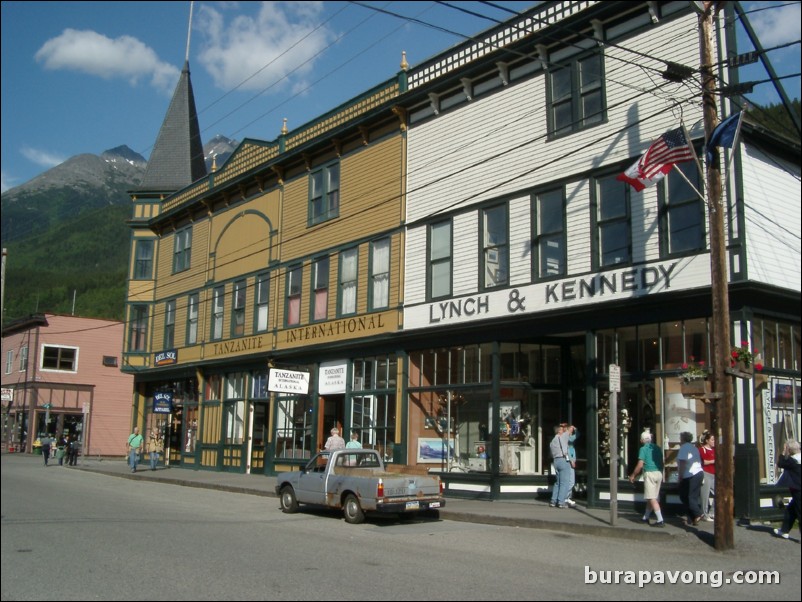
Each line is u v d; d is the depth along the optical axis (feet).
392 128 80.12
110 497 67.97
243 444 99.04
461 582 31.40
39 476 93.76
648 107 57.06
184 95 133.49
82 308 328.08
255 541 42.45
